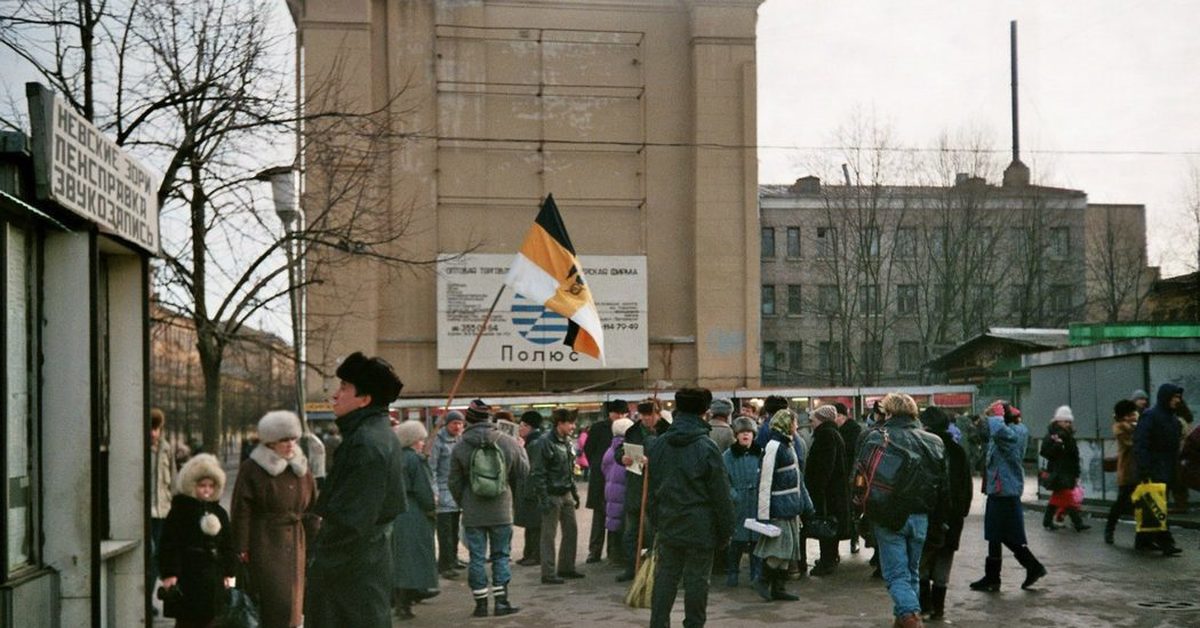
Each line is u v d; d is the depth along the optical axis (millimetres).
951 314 60469
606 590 11961
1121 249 65188
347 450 5613
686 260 38531
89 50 13062
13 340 6141
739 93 38375
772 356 65250
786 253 65688
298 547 7805
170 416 62781
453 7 37562
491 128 37750
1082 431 20234
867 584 12047
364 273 34812
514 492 13930
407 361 36469
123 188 7047
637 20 38719
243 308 16141
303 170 16312
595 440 14797
